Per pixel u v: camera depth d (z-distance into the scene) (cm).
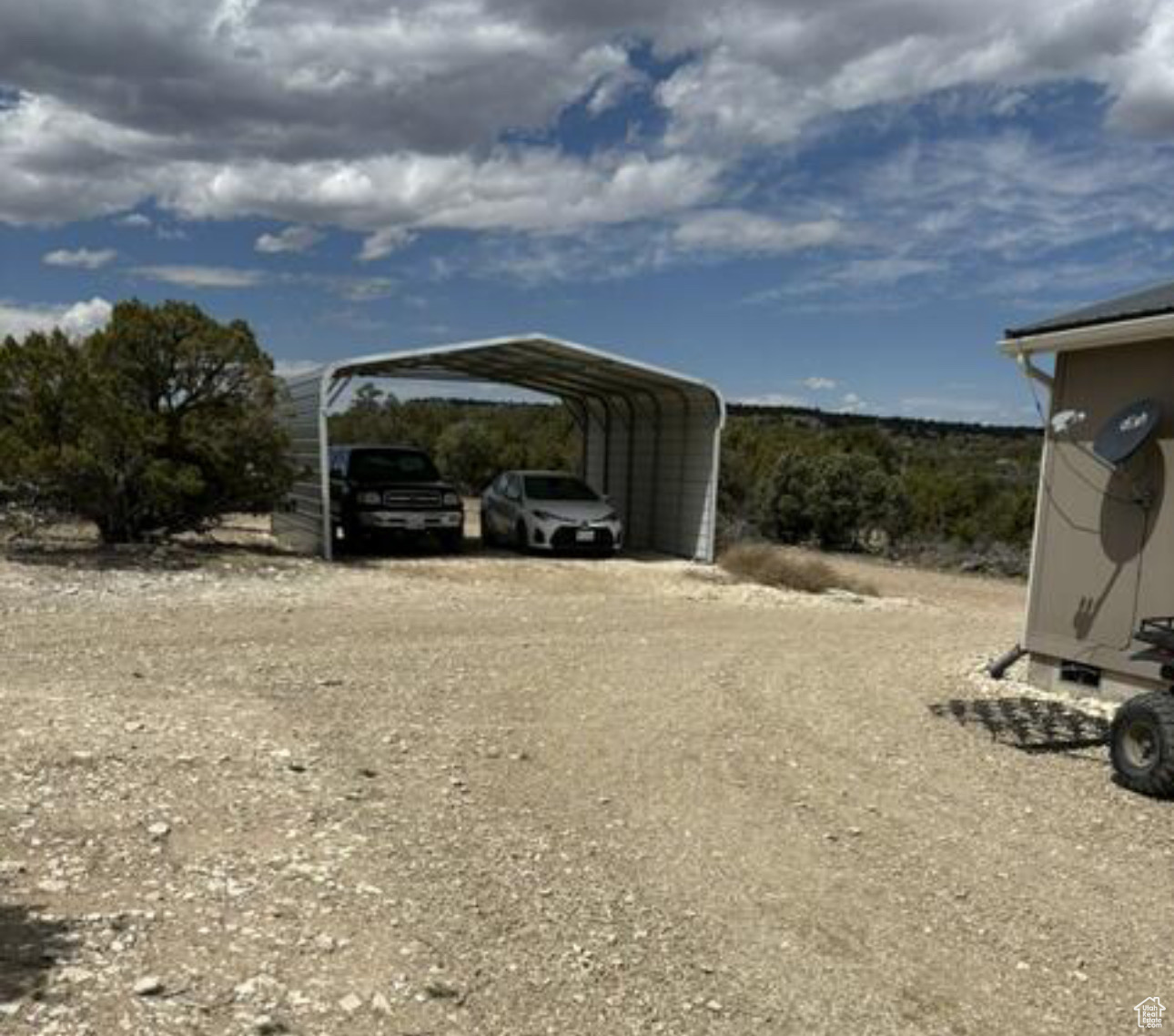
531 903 437
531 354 1875
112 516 1594
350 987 355
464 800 558
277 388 1633
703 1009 366
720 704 818
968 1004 383
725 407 1898
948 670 1007
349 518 1839
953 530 2502
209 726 659
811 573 1709
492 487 2105
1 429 1490
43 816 480
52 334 1520
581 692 834
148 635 976
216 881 427
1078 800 622
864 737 739
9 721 632
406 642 1009
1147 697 652
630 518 2273
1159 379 832
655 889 464
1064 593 912
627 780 616
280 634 1019
